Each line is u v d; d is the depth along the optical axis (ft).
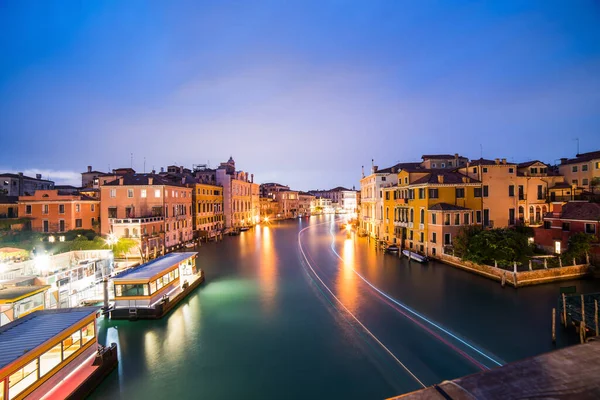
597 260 94.63
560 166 163.94
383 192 167.94
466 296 82.99
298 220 372.99
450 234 117.80
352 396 46.65
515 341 59.67
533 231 120.47
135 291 75.92
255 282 102.42
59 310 54.34
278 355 57.77
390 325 67.87
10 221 147.33
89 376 48.52
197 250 163.43
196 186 200.34
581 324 55.72
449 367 52.54
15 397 39.91
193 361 56.59
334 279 104.27
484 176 128.06
